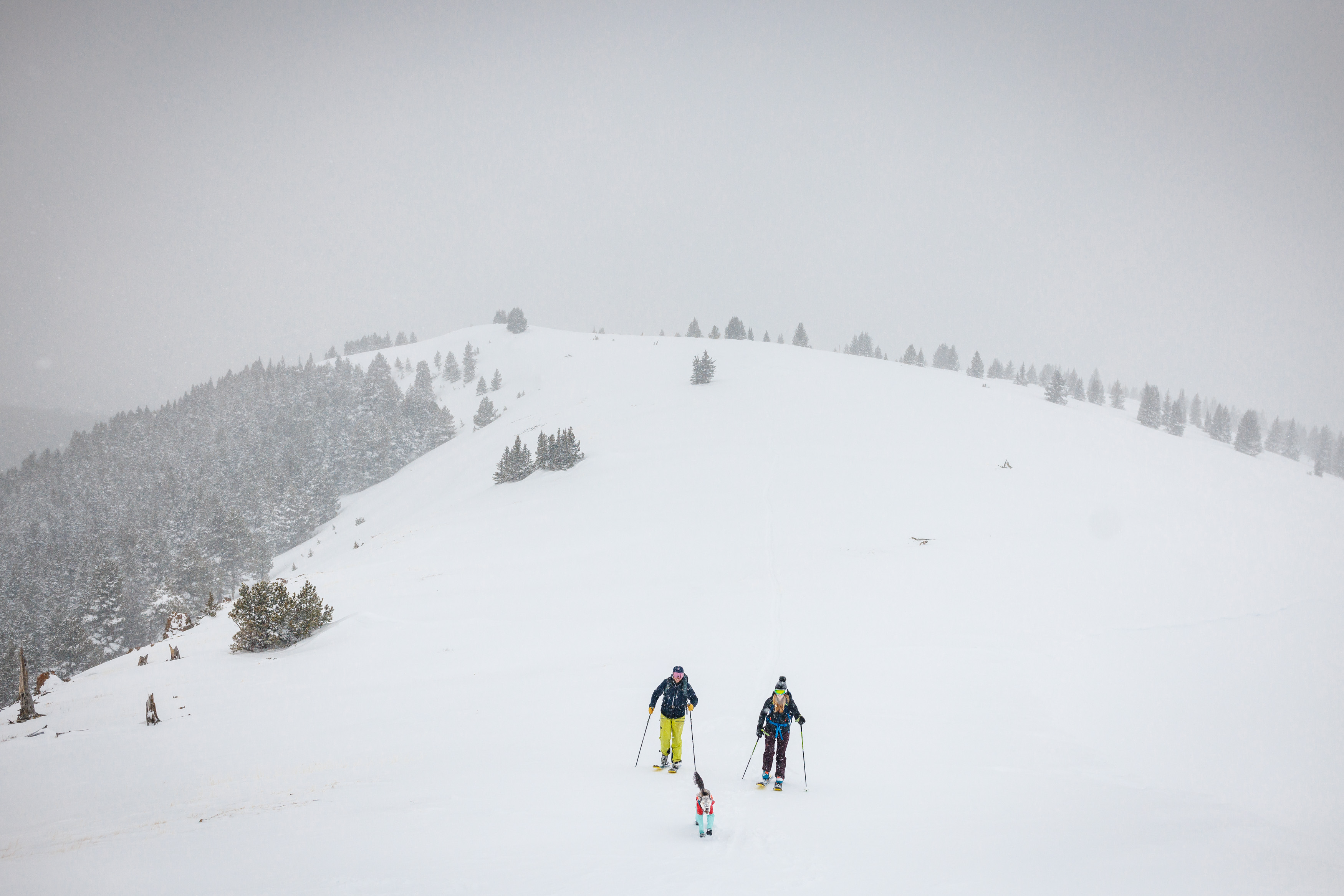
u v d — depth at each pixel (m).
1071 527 40.59
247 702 18.16
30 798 11.52
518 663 20.06
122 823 9.58
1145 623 22.64
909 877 6.24
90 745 14.95
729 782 9.88
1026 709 14.86
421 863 6.82
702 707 14.49
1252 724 14.22
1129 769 11.57
